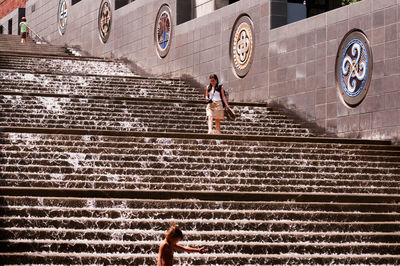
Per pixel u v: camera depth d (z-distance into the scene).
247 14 22.52
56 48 35.34
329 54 18.94
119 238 10.62
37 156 13.21
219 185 12.93
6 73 21.98
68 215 11.02
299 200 12.62
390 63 16.80
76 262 9.79
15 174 12.34
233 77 23.12
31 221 10.64
